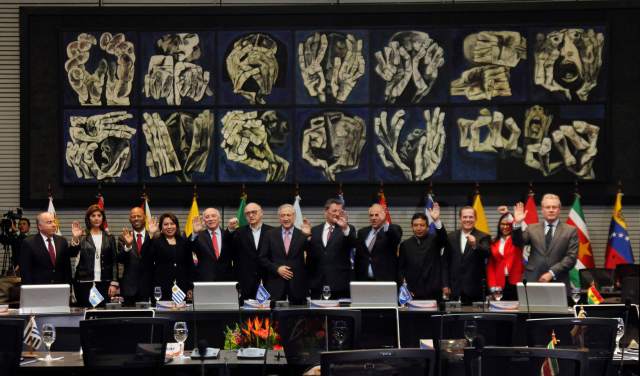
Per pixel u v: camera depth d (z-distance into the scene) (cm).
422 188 1313
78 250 1047
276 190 1321
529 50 1305
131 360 612
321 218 1324
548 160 1303
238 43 1319
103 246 1106
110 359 610
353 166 1313
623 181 1307
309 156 1316
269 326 774
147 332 614
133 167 1322
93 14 1325
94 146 1322
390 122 1313
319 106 1318
